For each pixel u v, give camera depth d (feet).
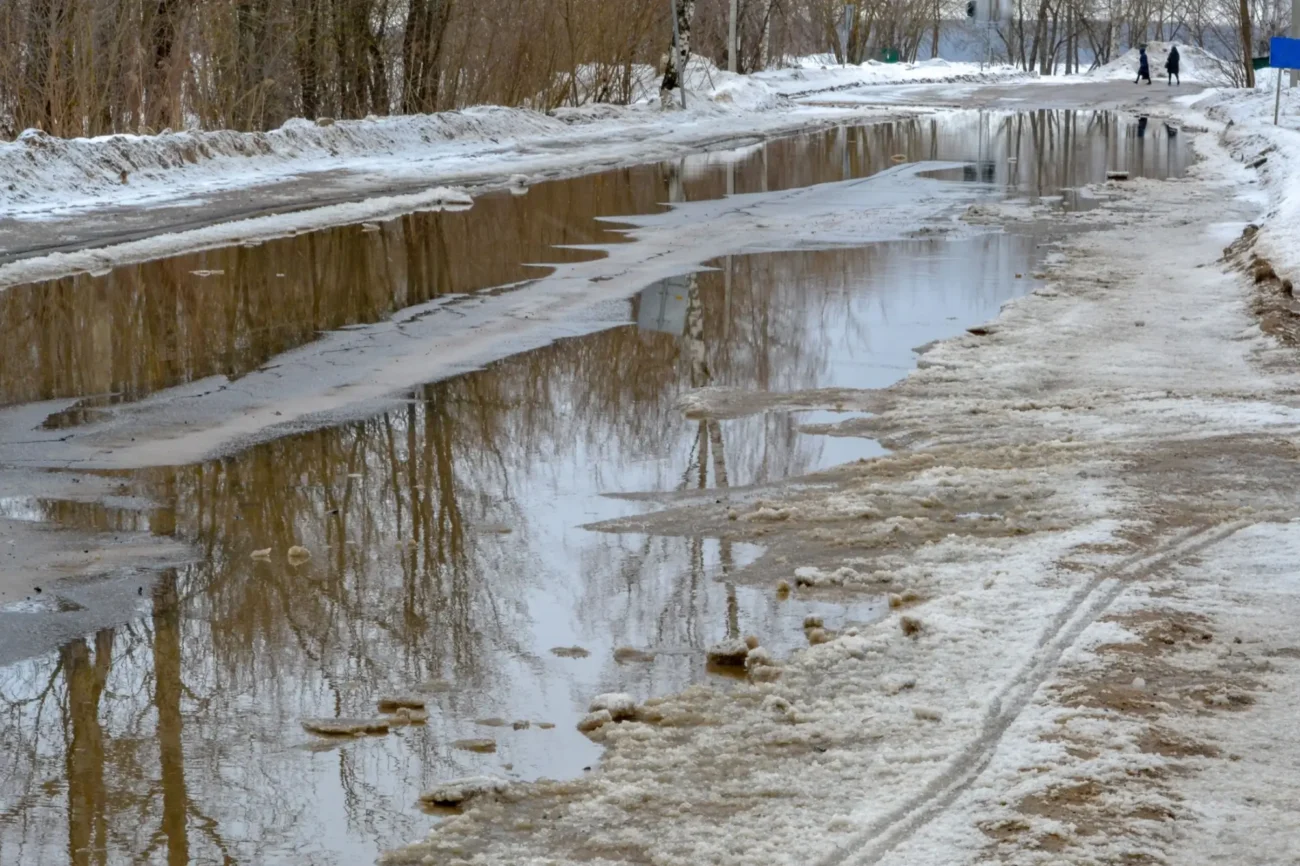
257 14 101.76
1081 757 16.79
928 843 15.12
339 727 19.35
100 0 89.81
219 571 25.41
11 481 30.37
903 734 17.95
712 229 68.85
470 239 65.77
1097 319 45.80
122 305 49.65
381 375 40.22
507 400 37.68
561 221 72.02
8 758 18.54
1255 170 90.43
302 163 93.50
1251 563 23.66
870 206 77.87
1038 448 31.71
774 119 154.30
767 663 21.03
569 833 16.14
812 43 279.28
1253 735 17.33
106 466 31.58
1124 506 26.99
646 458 32.53
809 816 16.02
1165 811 15.47
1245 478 28.78
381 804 17.34
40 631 22.65
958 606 22.25
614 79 149.89
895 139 128.36
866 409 36.42
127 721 19.69
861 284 54.13
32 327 45.91
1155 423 33.32
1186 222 69.05
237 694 20.57
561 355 42.78
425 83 121.60
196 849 16.30
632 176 95.09
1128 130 137.80
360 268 57.67
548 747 18.80
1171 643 20.25
